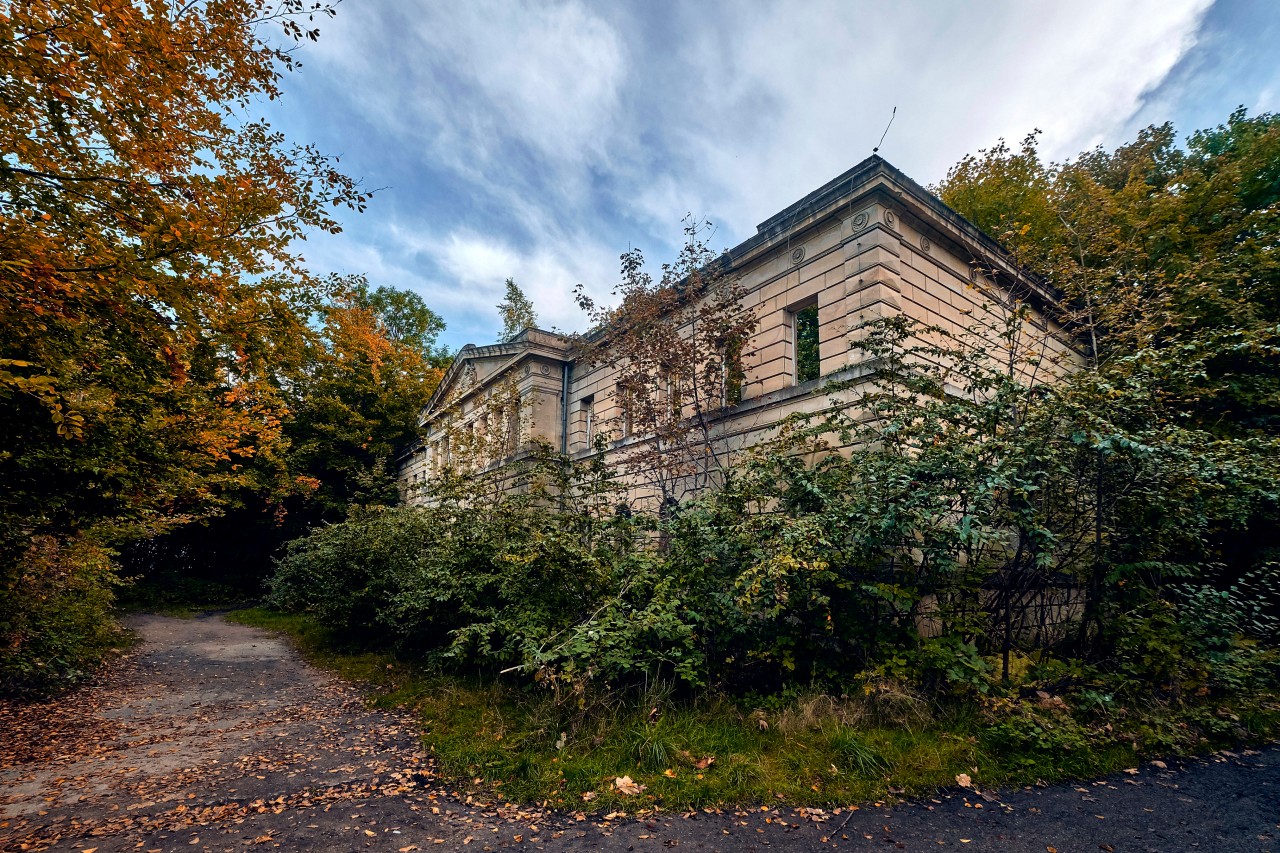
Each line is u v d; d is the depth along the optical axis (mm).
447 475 15461
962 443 6949
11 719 7199
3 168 4723
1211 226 14172
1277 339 10102
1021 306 8781
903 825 4371
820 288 11445
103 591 12102
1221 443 6703
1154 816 4480
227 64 5938
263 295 6930
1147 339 8938
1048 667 6695
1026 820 4426
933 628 8477
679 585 7059
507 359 20938
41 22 4555
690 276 12055
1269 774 5199
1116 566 6887
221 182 5738
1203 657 6465
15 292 4492
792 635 6832
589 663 6078
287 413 11883
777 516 7219
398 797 4984
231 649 13125
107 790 5145
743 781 4930
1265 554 8828
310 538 14922
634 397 12688
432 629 10094
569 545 7398
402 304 39062
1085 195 13891
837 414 9031
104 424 6160
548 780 5090
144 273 5223
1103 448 5629
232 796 5012
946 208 11375
